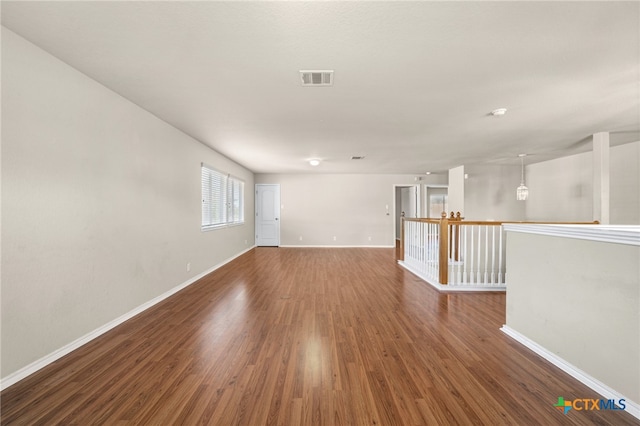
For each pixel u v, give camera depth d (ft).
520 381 6.20
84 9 5.29
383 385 6.06
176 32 5.98
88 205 8.10
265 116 11.32
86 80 8.00
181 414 5.19
